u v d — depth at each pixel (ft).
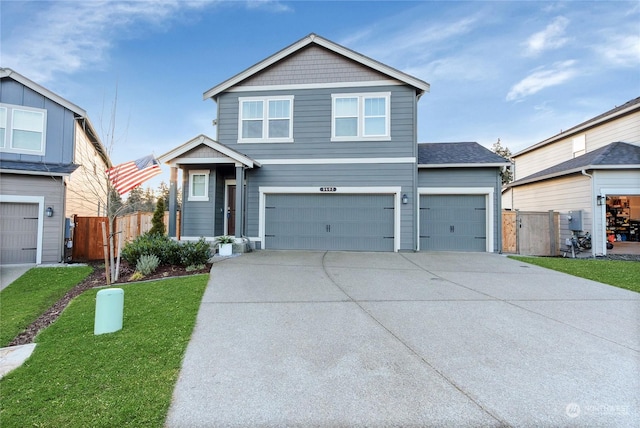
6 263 30.91
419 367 10.16
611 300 17.47
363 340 12.19
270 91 37.93
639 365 10.29
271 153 37.50
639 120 40.14
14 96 34.78
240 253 33.50
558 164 52.08
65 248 33.86
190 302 16.96
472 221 36.86
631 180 36.17
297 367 10.23
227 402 8.46
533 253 37.42
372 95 36.60
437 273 24.38
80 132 40.01
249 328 13.43
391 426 7.55
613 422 7.66
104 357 11.03
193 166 36.86
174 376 9.75
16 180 31.22
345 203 36.78
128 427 7.52
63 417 7.93
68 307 17.13
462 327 13.46
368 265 27.45
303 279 22.08
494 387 9.06
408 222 35.70
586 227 37.88
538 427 7.51
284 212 37.37
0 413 8.14
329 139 36.91
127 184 29.32
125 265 28.66
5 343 13.70
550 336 12.56
